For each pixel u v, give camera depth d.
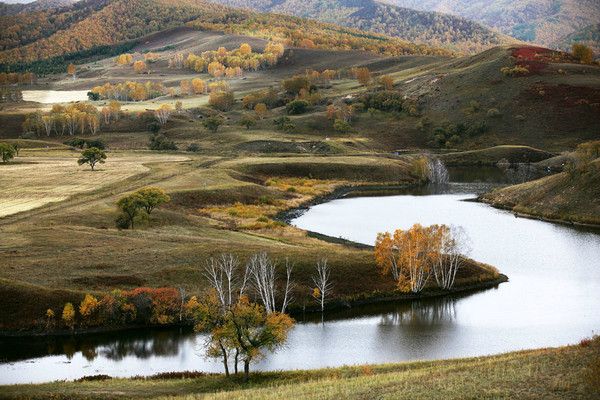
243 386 45.59
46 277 73.31
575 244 104.94
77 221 105.56
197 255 83.00
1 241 88.19
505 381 35.78
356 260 83.69
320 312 74.00
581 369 36.66
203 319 51.50
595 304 75.19
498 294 79.88
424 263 80.25
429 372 42.50
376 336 65.75
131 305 68.06
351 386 39.66
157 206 122.94
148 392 44.22
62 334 64.94
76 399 41.66
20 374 54.62
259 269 77.56
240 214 126.50
